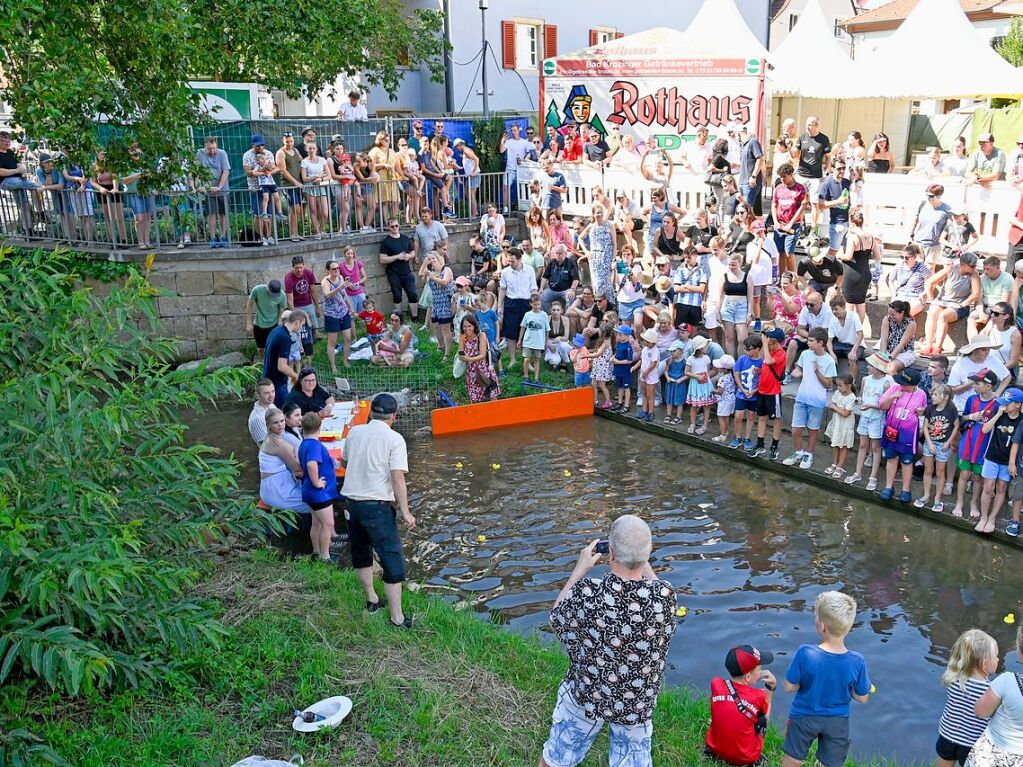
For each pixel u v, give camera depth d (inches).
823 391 439.8
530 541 381.4
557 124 812.6
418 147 730.8
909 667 293.6
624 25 1080.2
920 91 698.8
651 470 467.5
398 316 592.7
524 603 327.0
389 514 265.4
